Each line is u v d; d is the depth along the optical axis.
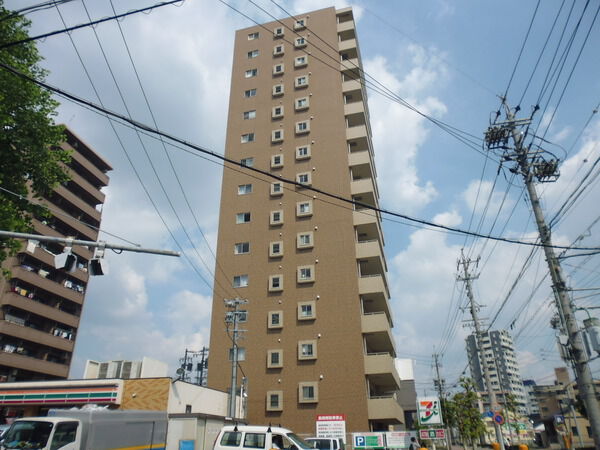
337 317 36.38
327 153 43.41
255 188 43.53
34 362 50.97
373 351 41.97
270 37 51.84
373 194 41.06
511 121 17.72
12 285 50.34
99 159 65.62
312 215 40.94
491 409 31.50
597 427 13.58
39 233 53.44
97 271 12.08
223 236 42.12
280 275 39.12
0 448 13.72
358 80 46.91
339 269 38.09
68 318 56.78
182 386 29.36
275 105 47.47
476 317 34.72
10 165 19.62
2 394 29.55
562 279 15.38
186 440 23.89
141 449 18.20
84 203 60.47
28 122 19.72
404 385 54.56
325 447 25.56
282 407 34.41
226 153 46.25
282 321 37.25
